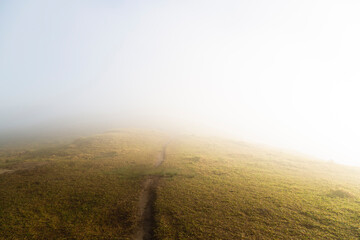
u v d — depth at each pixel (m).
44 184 33.44
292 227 22.39
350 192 32.84
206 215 24.91
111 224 23.70
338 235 20.86
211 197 29.77
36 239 20.88
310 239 20.28
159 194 30.48
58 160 48.03
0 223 23.11
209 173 41.50
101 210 26.22
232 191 32.16
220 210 26.11
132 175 39.31
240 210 26.16
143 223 24.00
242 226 22.62
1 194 29.70
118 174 39.59
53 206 26.89
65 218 24.38
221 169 44.72
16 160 49.47
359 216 24.50
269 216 24.70
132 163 48.22
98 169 42.19
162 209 26.22
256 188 33.69
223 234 21.30
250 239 20.38
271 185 35.56
